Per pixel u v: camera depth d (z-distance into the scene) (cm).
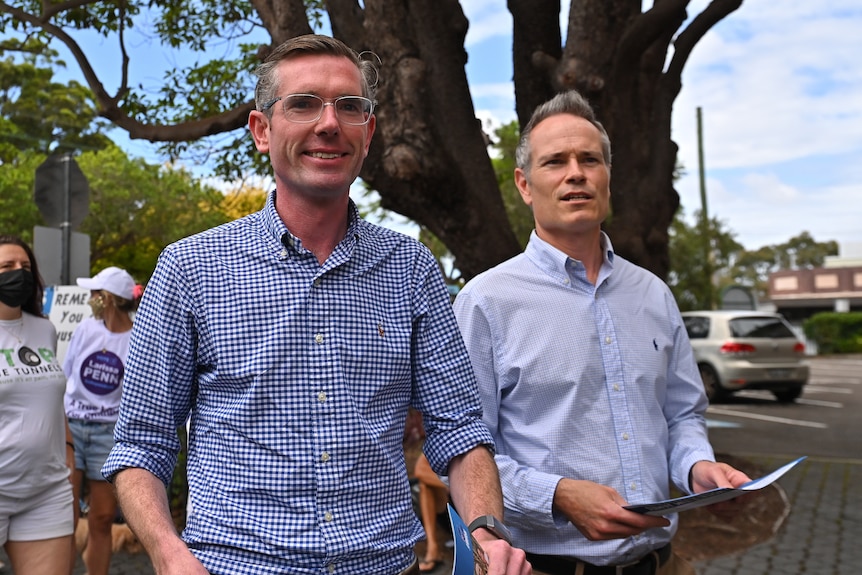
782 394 1569
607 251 259
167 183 2706
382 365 176
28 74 2803
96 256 2730
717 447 1052
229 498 165
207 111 824
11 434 341
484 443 190
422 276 190
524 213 2052
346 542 163
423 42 562
